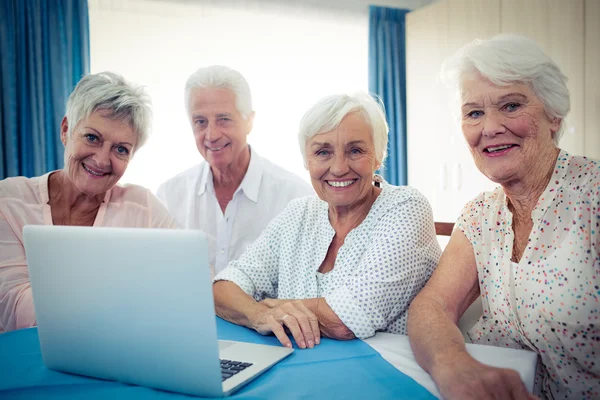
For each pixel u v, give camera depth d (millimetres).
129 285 748
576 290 977
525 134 1041
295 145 3936
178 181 2248
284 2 3848
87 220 1646
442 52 3686
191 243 690
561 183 1039
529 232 1092
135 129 1539
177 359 742
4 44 3111
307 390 764
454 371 767
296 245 1395
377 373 837
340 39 4047
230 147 2051
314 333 1032
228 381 783
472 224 1188
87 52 3318
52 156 3244
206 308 701
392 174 4109
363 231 1287
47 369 893
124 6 3459
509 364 848
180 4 3582
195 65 3639
